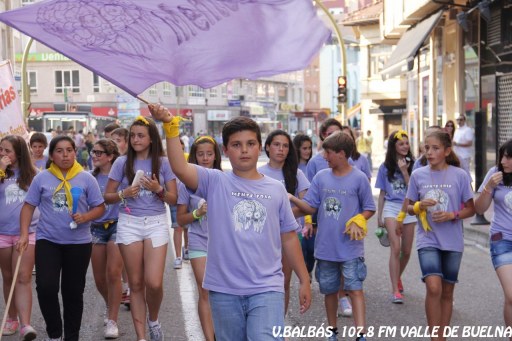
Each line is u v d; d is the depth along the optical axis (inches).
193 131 3171.8
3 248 332.8
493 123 890.1
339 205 298.7
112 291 331.9
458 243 293.7
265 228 207.2
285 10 203.3
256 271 204.5
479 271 467.8
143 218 304.5
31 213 307.9
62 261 307.4
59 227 302.8
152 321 309.7
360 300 295.9
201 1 199.9
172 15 200.2
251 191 209.2
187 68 204.1
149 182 298.8
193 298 403.2
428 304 289.3
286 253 217.5
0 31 1354.6
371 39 2145.7
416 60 1295.5
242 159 208.4
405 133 389.4
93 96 2854.3
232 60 205.8
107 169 376.2
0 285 439.2
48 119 2087.8
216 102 3326.8
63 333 319.3
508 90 850.8
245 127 208.7
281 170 320.5
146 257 303.7
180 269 488.7
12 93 408.5
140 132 305.3
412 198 302.7
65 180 305.1
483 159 924.0
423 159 378.9
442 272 295.7
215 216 207.9
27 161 336.5
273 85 3833.7
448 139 296.5
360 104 2272.4
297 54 208.1
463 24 858.1
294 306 382.0
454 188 293.4
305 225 327.6
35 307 390.3
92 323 357.7
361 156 392.2
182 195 297.6
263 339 198.8
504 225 278.8
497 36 873.5
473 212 291.7
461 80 1008.9
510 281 271.4
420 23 1089.4
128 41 200.1
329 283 303.0
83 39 199.2
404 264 398.6
